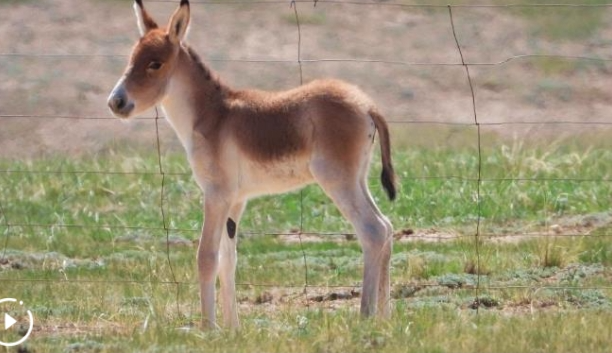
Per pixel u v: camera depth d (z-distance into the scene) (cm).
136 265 4181
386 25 8988
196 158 3312
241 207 3369
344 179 3228
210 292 3253
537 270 4050
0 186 5512
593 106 7838
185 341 3020
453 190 5253
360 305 3425
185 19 3328
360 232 3219
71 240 4641
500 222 4869
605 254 4200
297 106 3269
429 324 3153
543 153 5916
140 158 5991
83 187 5475
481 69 8331
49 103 7675
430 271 4059
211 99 3331
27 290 3791
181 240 4647
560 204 5025
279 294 3850
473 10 9138
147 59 3284
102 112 7562
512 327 3123
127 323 3359
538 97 7956
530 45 8706
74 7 9138
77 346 3000
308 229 4888
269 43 8694
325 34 8856
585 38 8788
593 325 3150
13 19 8950
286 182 3328
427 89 8062
